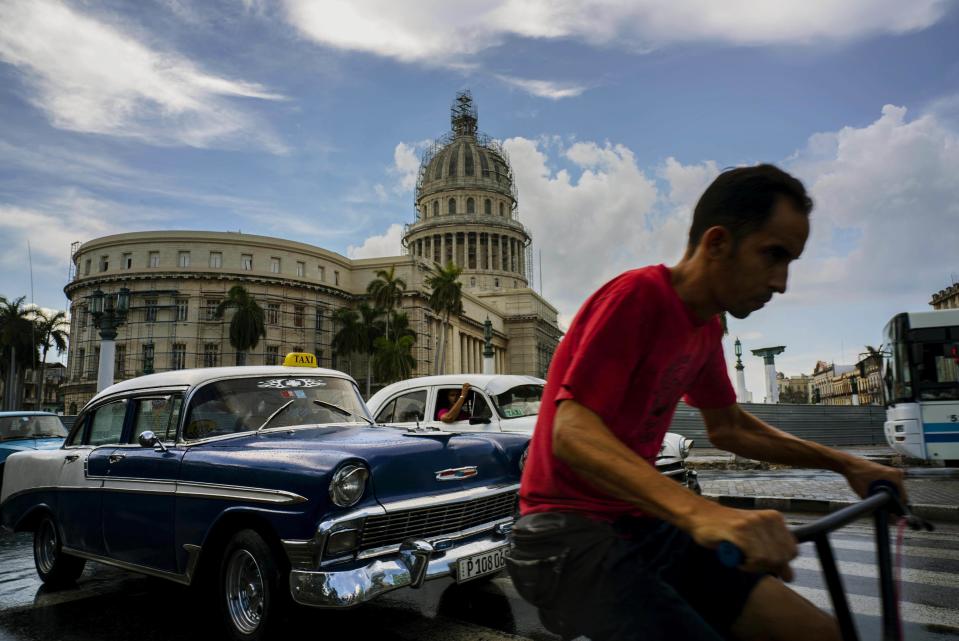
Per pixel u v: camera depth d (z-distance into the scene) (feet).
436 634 13.34
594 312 4.69
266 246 212.23
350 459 12.50
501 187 357.00
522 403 26.61
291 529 12.09
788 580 3.65
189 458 14.61
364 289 239.71
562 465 4.75
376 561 12.24
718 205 4.60
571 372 4.46
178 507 14.37
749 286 4.57
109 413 18.06
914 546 19.93
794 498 29.12
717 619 4.38
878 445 65.87
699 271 4.68
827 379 515.09
